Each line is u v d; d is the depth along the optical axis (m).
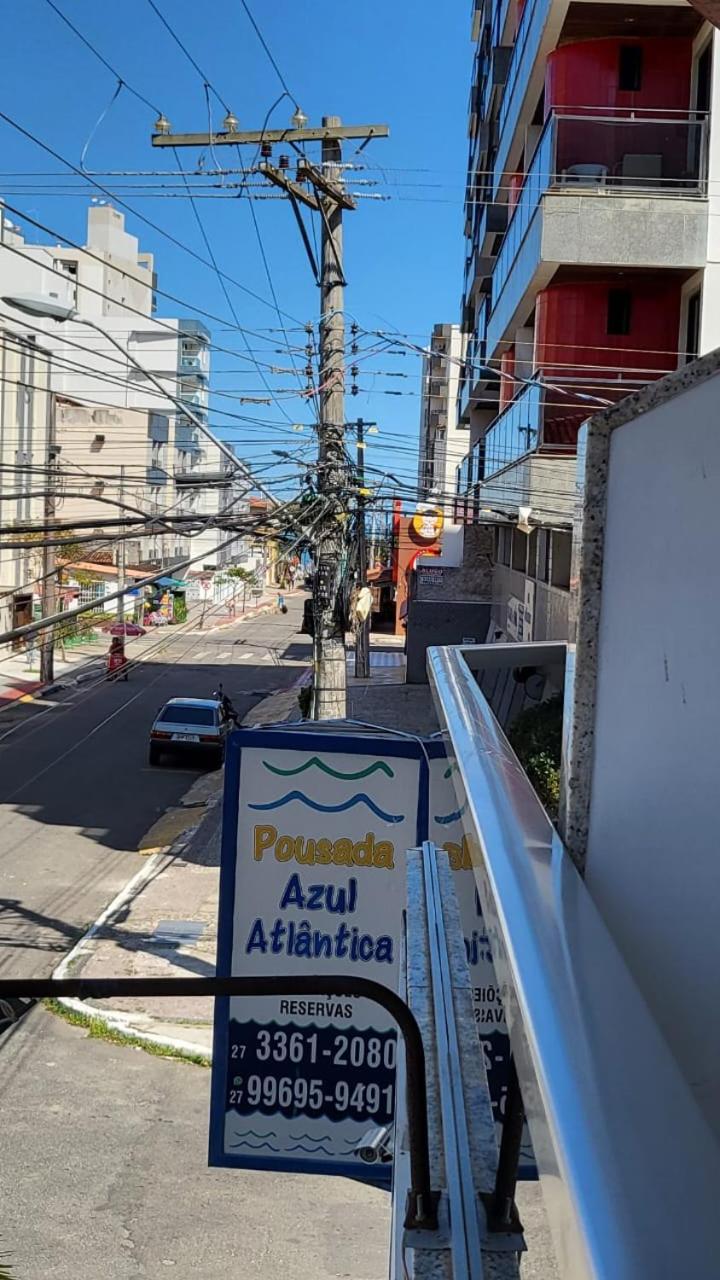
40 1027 11.20
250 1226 7.65
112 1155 8.57
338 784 7.19
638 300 16.72
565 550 16.12
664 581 1.55
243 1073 6.97
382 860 7.16
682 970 1.41
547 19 16.14
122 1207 7.77
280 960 7.17
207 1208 7.84
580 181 15.54
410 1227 1.60
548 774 6.47
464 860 6.96
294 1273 7.06
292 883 7.20
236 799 7.24
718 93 15.48
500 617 28.91
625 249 15.47
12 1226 7.40
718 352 1.41
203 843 18.02
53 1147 8.66
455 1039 1.90
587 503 1.82
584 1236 0.72
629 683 1.68
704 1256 0.69
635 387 16.48
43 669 33.91
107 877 16.39
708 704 1.38
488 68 28.64
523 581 21.72
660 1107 0.88
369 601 16.89
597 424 1.81
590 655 1.84
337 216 14.12
